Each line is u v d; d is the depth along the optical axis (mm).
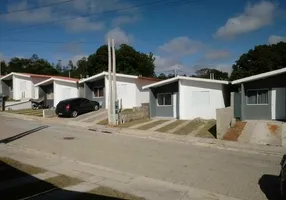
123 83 31781
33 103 36344
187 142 15883
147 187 7801
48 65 88500
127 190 7480
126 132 18844
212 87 24234
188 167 10164
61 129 19953
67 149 12891
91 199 6523
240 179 8820
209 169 9961
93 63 63594
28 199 6449
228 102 25953
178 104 25391
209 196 7266
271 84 21406
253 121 20609
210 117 24312
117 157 11477
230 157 12172
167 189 7691
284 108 20922
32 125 21734
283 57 53125
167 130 19594
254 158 12102
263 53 53938
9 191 6957
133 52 63156
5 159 10164
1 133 17484
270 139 16000
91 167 9695
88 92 33688
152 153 12500
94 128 20641
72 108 26797
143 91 32906
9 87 46500
